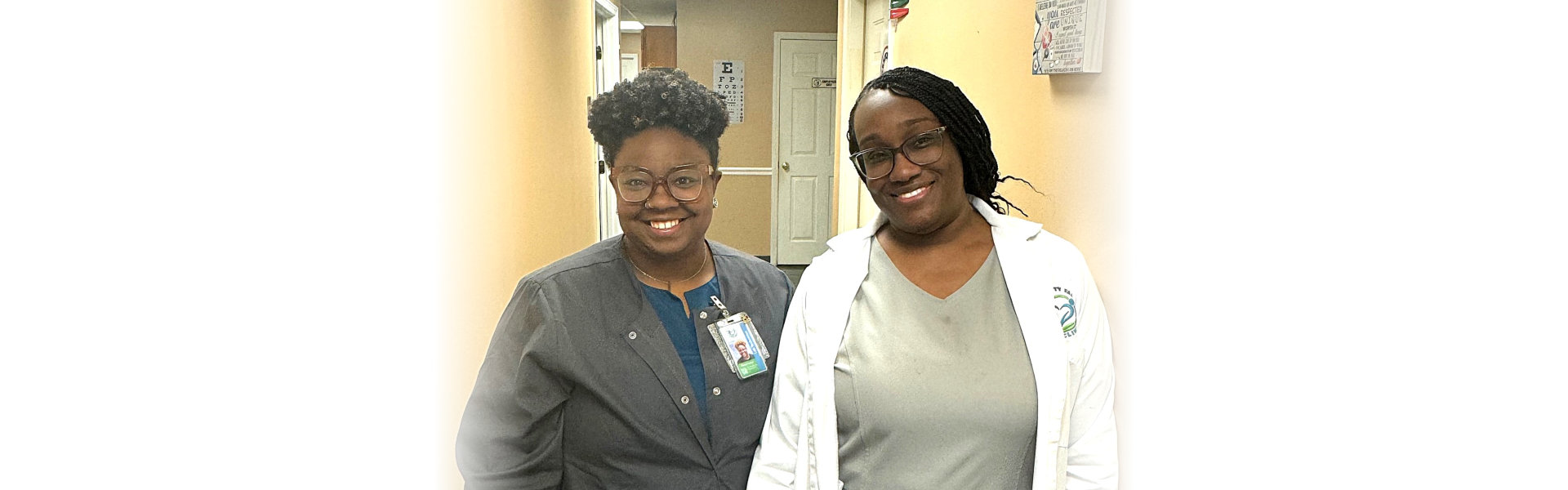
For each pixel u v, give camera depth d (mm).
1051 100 1989
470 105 2244
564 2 3594
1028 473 1320
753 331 1400
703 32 7207
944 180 1334
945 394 1271
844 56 5527
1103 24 1680
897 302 1351
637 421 1291
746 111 7348
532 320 1302
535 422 1287
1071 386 1345
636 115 1274
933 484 1276
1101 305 1418
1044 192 2037
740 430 1366
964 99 1368
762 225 7566
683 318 1371
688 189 1299
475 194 2293
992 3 2459
